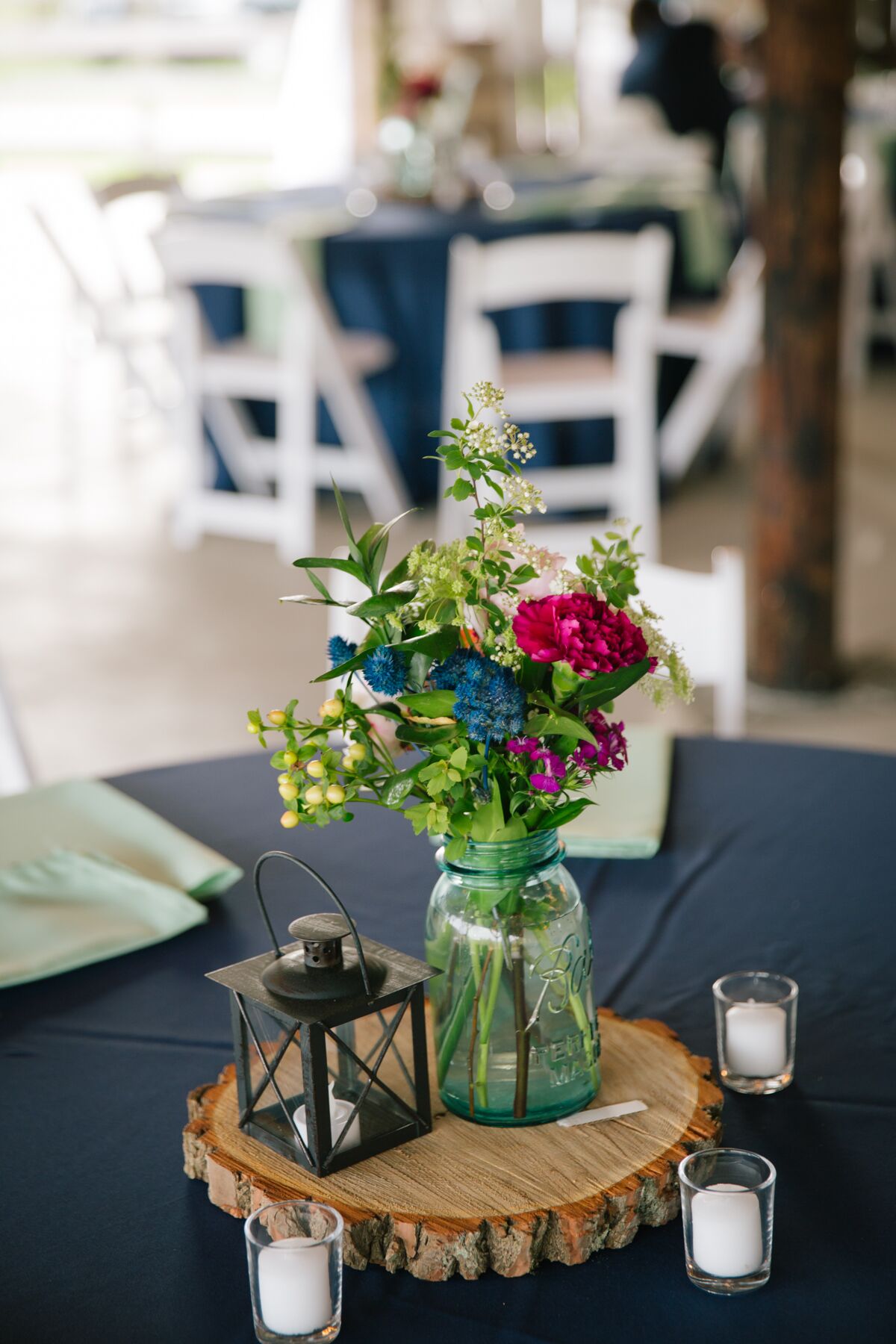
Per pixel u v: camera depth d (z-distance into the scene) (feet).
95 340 18.08
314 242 14.65
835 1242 2.90
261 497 16.25
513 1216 2.85
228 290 15.35
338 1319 2.71
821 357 10.79
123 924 4.17
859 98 25.77
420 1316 2.77
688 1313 2.74
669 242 15.31
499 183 17.72
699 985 3.87
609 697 2.95
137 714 11.57
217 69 42.73
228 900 4.45
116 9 43.73
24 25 43.70
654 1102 3.26
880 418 19.49
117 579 14.64
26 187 34.86
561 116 29.89
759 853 4.58
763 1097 3.39
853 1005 3.76
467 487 2.95
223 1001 3.88
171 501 17.13
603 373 13.78
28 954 4.01
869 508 15.98
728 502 16.24
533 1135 3.15
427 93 16.74
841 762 5.25
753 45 21.04
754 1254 2.76
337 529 15.81
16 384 22.70
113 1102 3.46
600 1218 2.88
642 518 13.85
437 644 2.86
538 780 2.87
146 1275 2.89
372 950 3.11
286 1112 3.03
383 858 4.66
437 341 14.99
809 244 10.55
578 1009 3.17
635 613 3.13
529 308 14.49
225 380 14.75
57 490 17.71
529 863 3.06
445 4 27.09
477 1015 3.12
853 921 4.16
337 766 2.96
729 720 6.03
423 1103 3.13
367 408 14.75
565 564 3.54
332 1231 2.73
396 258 14.64
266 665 12.39
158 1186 3.17
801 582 11.27
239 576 14.60
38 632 13.37
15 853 4.58
